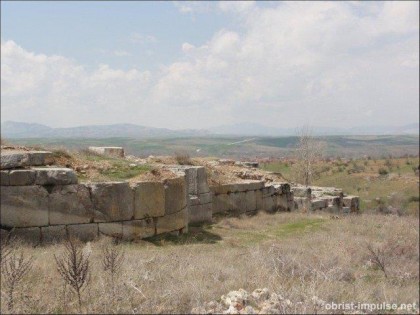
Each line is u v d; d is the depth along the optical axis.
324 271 11.27
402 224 22.14
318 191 35.69
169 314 6.64
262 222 21.75
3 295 6.89
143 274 8.86
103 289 7.30
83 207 13.53
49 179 12.98
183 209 16.78
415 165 126.81
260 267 10.52
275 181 29.55
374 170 118.38
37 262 9.47
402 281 12.18
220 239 16.55
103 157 17.95
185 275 9.32
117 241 14.05
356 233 20.03
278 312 6.98
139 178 15.66
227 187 23.16
